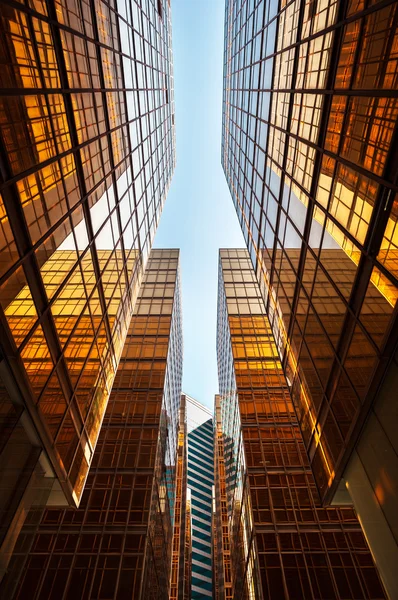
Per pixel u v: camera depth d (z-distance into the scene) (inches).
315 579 938.7
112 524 1030.4
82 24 566.9
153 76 1219.2
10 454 397.7
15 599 862.5
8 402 398.9
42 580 893.8
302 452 1283.2
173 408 1989.4
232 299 2041.1
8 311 373.1
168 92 1636.3
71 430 551.2
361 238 429.1
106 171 704.4
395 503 385.4
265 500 1138.0
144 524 1031.6
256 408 1451.8
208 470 3400.6
